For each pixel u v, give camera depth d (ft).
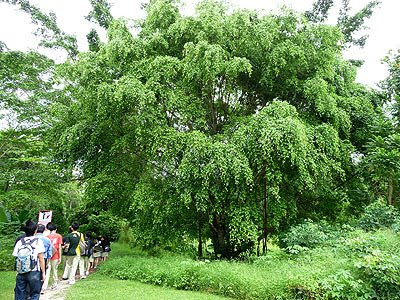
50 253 23.80
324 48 40.40
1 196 39.04
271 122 32.89
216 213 38.86
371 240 26.03
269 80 39.86
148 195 36.78
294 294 22.62
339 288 21.26
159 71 37.35
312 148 35.58
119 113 37.19
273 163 33.78
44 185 42.86
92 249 38.93
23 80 38.52
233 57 38.45
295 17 40.19
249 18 38.81
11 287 27.17
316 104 37.65
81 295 24.62
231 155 32.83
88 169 42.98
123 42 38.47
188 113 37.14
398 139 38.40
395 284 21.66
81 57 41.81
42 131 42.96
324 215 46.83
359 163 43.27
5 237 41.75
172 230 40.27
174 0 43.42
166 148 35.40
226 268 27.68
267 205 37.91
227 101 43.42
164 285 28.45
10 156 44.09
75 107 43.11
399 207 45.70
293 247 29.07
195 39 38.81
